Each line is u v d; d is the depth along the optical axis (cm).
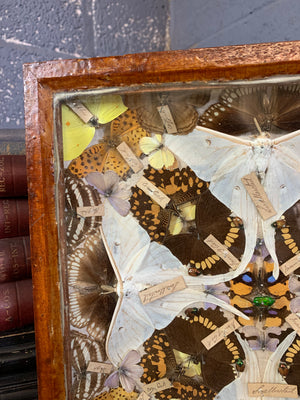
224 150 22
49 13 35
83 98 21
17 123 35
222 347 23
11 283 27
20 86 35
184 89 21
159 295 23
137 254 23
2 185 27
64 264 22
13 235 28
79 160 22
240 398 23
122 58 20
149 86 21
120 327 23
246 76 20
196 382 23
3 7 34
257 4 30
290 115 21
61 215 22
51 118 21
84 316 22
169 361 23
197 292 23
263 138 22
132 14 37
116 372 23
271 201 22
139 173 22
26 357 26
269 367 23
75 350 22
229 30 33
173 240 23
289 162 22
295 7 27
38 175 21
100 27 36
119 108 22
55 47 35
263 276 23
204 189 22
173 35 39
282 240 22
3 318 26
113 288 23
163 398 23
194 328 23
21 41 35
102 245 23
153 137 22
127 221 23
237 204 22
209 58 20
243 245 23
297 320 22
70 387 22
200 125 22
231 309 23
